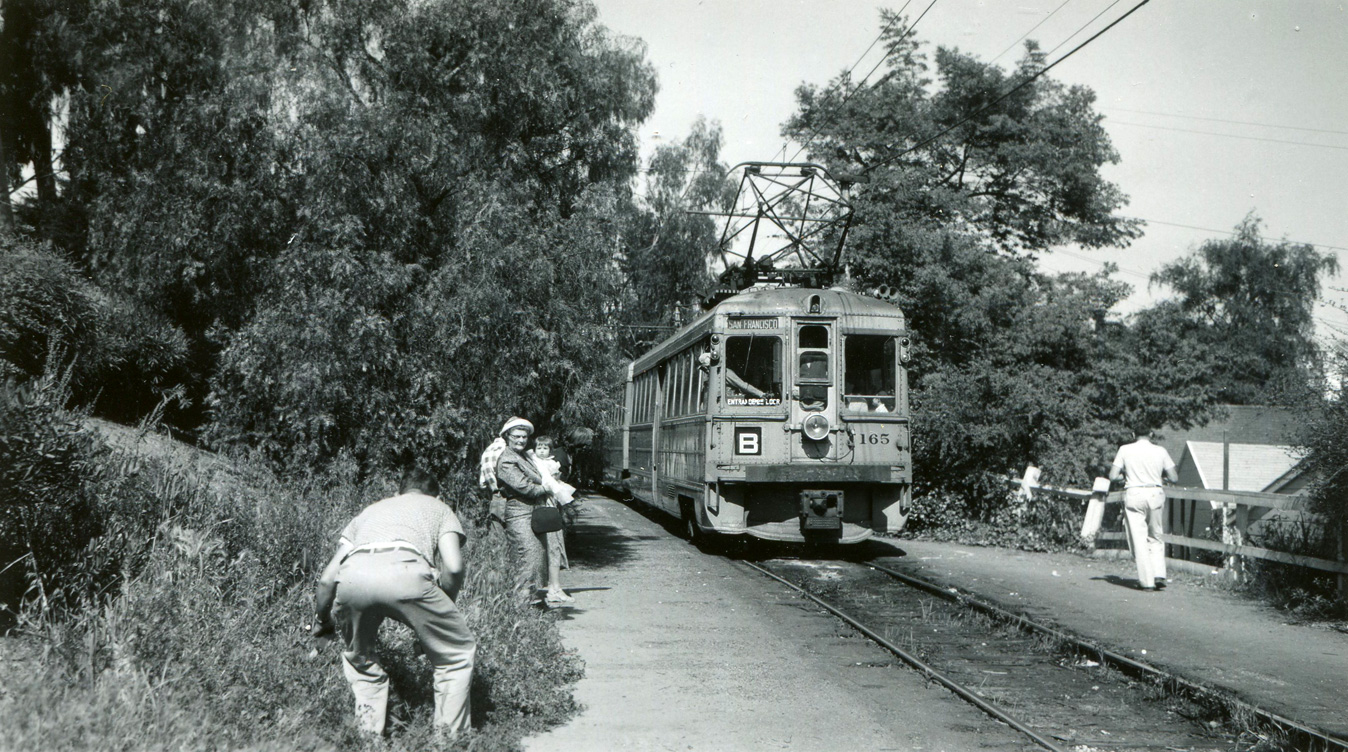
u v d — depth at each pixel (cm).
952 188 2988
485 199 1228
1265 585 1122
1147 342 3741
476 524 1220
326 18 1273
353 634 538
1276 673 778
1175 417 3538
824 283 1858
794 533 1444
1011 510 1730
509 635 728
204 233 1291
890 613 1029
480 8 1283
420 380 1204
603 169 1441
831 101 2955
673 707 677
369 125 1216
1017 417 1825
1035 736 615
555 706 645
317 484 1077
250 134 1278
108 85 1518
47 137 1847
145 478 791
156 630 550
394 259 1246
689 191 3556
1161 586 1192
